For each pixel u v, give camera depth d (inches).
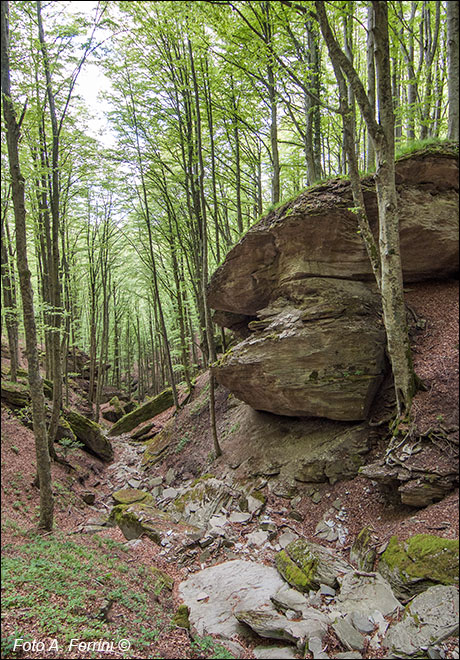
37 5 334.3
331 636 210.4
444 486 262.7
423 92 559.5
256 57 422.0
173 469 543.5
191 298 951.6
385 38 274.2
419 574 222.7
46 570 235.1
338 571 256.5
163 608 246.7
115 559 292.2
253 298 486.3
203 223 526.3
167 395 855.7
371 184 377.7
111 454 663.8
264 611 235.8
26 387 583.5
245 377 430.0
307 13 287.0
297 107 490.3
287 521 342.6
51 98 414.9
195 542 341.7
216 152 684.1
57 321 484.4
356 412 359.9
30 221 585.9
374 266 328.5
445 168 366.3
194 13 349.1
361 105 288.4
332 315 379.2
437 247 370.6
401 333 315.3
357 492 327.9
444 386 303.9
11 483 385.4
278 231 418.0
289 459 400.5
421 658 182.9
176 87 585.6
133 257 1113.4
